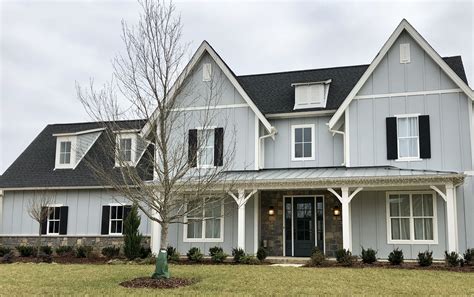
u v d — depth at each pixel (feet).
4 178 82.38
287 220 67.97
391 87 64.69
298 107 70.74
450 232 54.44
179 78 46.39
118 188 44.19
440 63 62.69
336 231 65.62
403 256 59.31
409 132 63.52
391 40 64.69
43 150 87.35
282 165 70.03
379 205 63.46
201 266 55.16
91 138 84.43
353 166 64.59
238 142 69.15
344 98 70.59
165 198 42.70
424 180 55.72
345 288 39.45
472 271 49.85
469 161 60.70
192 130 62.28
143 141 52.16
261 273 48.21
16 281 43.83
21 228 79.87
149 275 47.47
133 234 64.13
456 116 61.98
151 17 60.39
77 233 77.36
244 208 63.41
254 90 77.61
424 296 35.88
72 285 41.32
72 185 77.61
